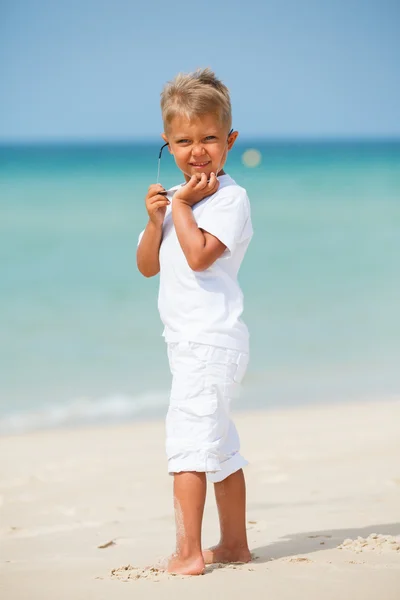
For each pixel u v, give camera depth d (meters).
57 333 14.22
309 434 9.05
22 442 8.97
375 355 13.03
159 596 3.62
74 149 109.19
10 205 32.66
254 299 16.94
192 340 4.11
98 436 9.24
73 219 28.58
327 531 5.17
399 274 19.41
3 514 6.24
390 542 4.62
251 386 11.55
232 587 3.72
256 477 7.23
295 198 35.38
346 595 3.59
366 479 7.00
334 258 21.53
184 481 4.06
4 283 18.27
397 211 30.95
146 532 5.54
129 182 41.41
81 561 4.65
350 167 55.16
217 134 4.22
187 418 4.10
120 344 13.59
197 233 4.07
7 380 11.69
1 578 4.16
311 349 13.38
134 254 21.73
